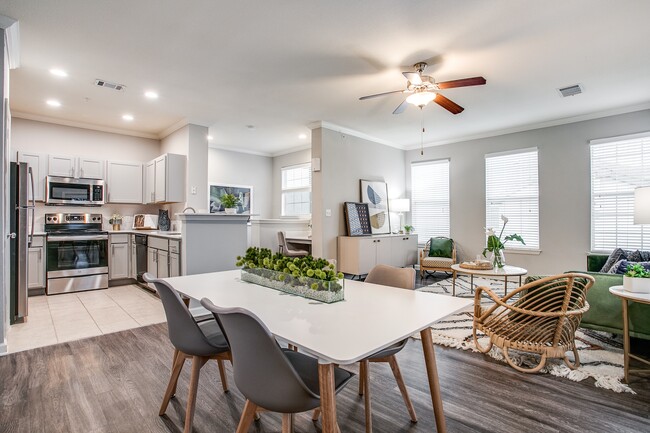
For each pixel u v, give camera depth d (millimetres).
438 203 6621
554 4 2432
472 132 5953
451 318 3680
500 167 5840
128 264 5398
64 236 4816
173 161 5125
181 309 1644
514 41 2938
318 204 5402
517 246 5609
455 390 2203
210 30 2771
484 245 5984
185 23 2674
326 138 5438
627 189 4645
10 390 2188
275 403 1210
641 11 2508
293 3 2428
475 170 6117
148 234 4867
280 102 4461
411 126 5602
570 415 1915
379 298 1785
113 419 1887
